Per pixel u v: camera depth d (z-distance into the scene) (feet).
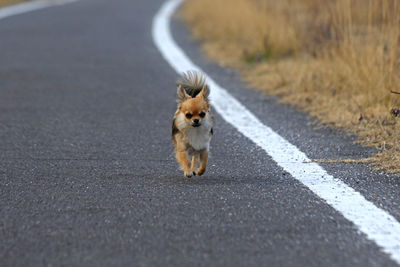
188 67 159.33
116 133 101.96
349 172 79.87
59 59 172.86
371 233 60.29
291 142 94.22
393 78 112.98
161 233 60.59
